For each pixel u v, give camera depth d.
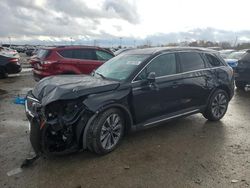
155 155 4.36
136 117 4.70
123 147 4.64
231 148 4.66
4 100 8.30
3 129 5.51
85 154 4.35
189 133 5.38
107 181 3.58
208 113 6.05
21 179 3.60
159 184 3.52
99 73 5.34
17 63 14.05
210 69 6.02
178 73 5.36
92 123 4.06
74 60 9.66
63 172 3.79
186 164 4.06
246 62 9.80
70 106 4.00
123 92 4.46
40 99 4.21
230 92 6.41
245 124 6.04
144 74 4.83
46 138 3.79
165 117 5.18
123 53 5.79
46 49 9.77
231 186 3.47
